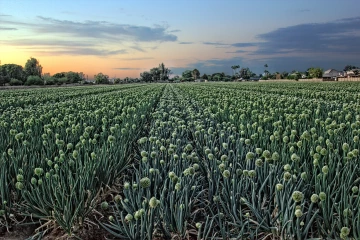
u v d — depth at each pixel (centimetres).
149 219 357
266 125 777
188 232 390
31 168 488
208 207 435
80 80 11100
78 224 420
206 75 17112
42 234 400
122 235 381
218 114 1053
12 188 491
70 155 550
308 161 520
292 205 345
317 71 10206
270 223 373
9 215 436
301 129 745
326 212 359
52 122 837
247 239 377
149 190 412
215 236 388
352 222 336
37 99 1852
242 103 1273
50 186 438
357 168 469
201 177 498
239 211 406
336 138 586
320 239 333
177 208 386
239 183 421
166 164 525
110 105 1347
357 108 975
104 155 534
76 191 449
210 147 636
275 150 546
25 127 771
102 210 482
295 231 343
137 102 1634
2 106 1533
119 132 742
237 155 527
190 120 995
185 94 2488
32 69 11556
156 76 17425
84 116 952
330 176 434
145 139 629
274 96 1805
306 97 1941
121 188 557
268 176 412
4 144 634
